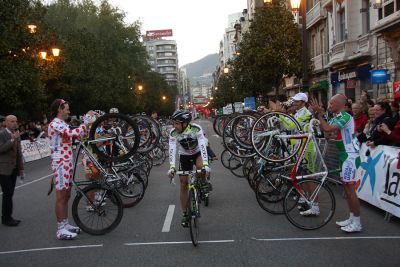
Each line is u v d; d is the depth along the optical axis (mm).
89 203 6809
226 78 51188
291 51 24359
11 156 7629
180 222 7387
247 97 33188
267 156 8477
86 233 6863
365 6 22125
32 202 9836
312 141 7730
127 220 7648
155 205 8875
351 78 23297
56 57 27578
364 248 5680
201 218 7605
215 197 9461
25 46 21969
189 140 6785
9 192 7617
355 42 22844
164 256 5598
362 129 10938
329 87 28062
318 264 5133
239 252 5664
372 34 20391
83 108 38500
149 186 11289
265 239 6227
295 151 7910
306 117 8406
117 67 46312
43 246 6266
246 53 25469
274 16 24594
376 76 17078
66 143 6656
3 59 21375
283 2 25328
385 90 19328
